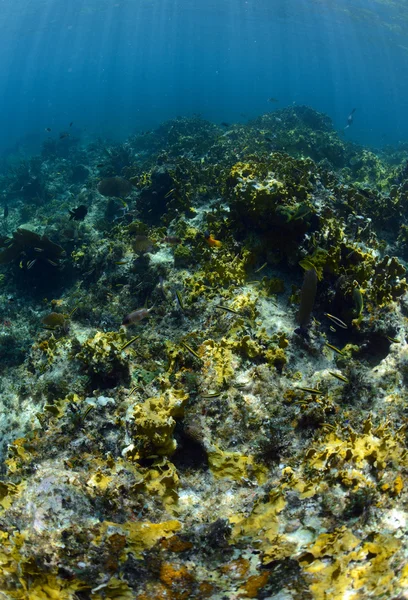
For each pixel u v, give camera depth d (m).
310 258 2.12
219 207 2.79
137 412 1.33
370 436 1.21
